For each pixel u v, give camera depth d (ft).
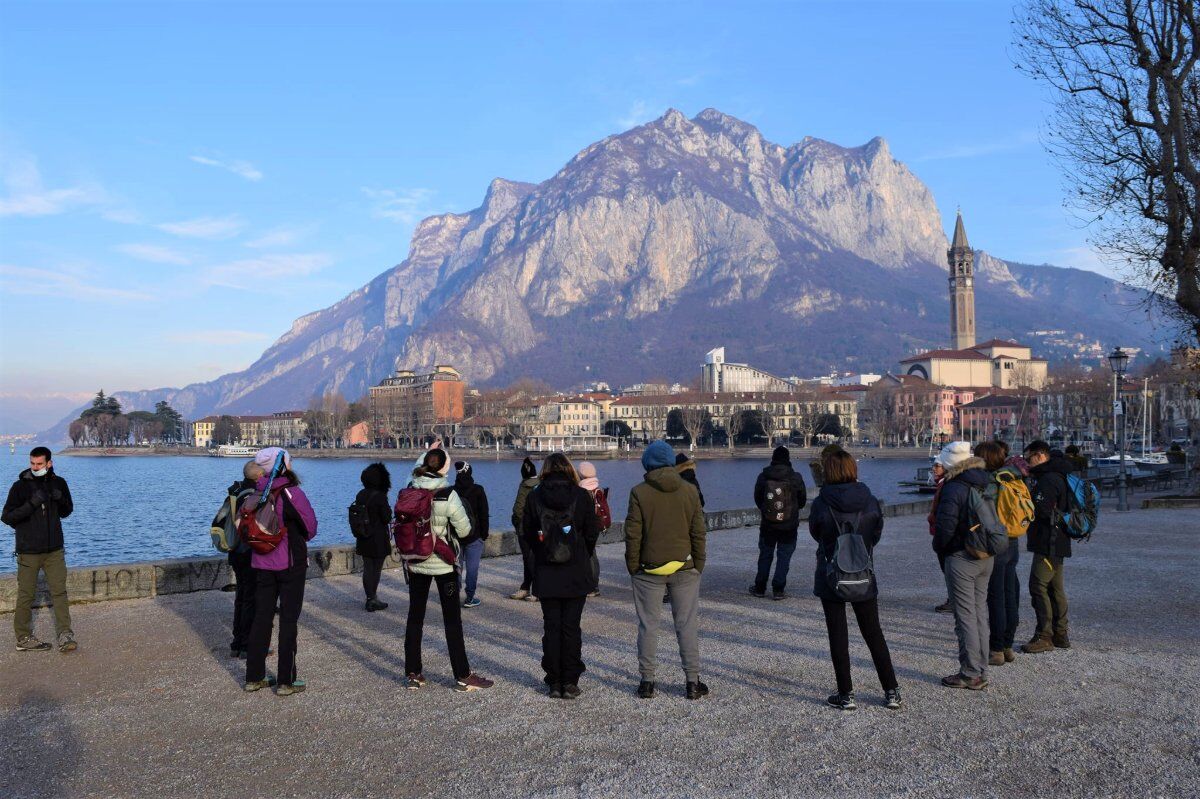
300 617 46.85
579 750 25.38
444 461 32.30
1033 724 27.25
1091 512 36.63
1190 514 107.14
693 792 22.24
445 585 32.07
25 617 38.73
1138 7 92.79
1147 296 102.58
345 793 22.50
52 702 30.83
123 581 51.98
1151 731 26.50
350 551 62.80
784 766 23.94
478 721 28.17
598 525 30.96
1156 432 492.95
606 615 46.29
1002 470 33.96
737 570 63.00
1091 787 22.41
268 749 25.84
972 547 30.76
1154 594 50.57
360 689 32.17
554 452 30.94
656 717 28.27
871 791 22.22
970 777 23.09
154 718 28.91
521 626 43.68
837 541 28.63
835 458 29.19
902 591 53.11
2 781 23.54
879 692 30.86
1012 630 35.14
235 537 36.55
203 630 43.45
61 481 39.42
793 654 36.78
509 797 22.09
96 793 22.68
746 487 415.85
